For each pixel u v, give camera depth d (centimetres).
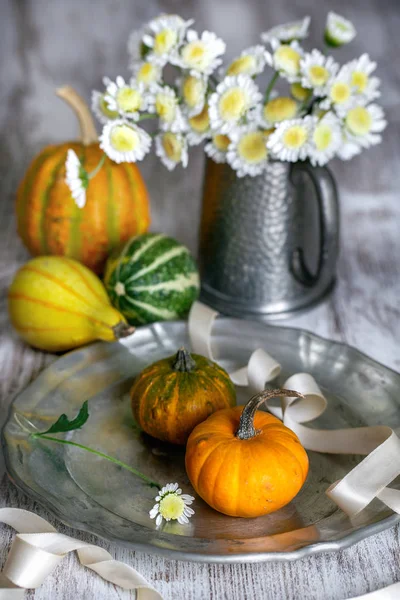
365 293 105
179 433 82
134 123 93
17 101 142
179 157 92
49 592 73
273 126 90
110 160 99
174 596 73
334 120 89
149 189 123
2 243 112
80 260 100
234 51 151
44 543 73
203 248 101
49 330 92
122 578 73
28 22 169
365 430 81
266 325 94
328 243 96
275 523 76
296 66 89
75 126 136
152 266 94
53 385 87
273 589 73
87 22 170
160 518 76
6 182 123
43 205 99
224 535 75
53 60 156
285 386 85
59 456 81
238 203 96
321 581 74
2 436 80
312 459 82
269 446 76
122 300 94
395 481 78
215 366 84
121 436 84
